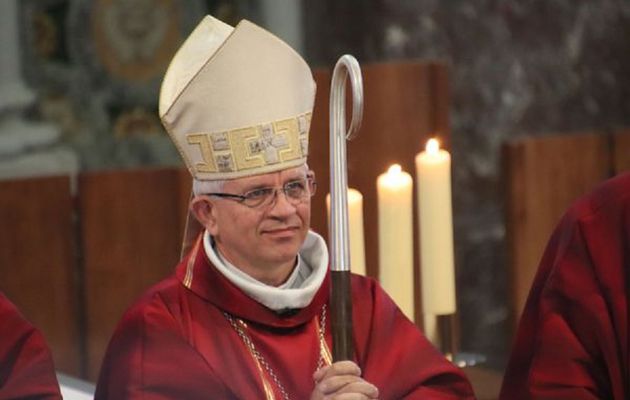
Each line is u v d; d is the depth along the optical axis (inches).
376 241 714.2
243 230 461.7
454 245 884.6
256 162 459.5
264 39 466.0
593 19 914.1
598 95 919.0
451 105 884.0
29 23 847.1
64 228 699.4
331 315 456.1
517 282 784.3
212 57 461.4
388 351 481.4
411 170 721.6
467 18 879.7
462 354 600.1
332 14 866.8
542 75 903.1
